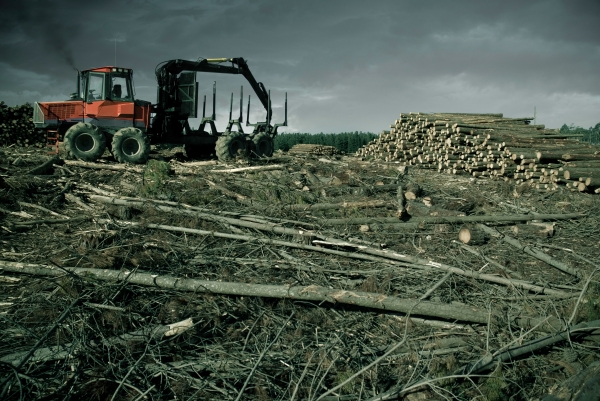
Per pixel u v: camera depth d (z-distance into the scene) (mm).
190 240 6211
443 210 7453
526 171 10609
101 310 3959
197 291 4445
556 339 3580
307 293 4309
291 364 3514
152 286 4516
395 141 14312
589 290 4582
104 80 12500
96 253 5117
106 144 12844
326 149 19359
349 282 4988
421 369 3418
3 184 7984
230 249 5848
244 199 8047
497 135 11680
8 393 2973
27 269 4660
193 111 14359
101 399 3041
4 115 17109
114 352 3504
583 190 9562
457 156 12117
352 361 3582
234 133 14195
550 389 3076
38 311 3898
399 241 6512
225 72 15203
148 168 9797
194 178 9688
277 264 5426
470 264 5637
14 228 6383
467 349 3729
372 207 7957
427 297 4633
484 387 3168
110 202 7621
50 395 2980
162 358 3553
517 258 5910
